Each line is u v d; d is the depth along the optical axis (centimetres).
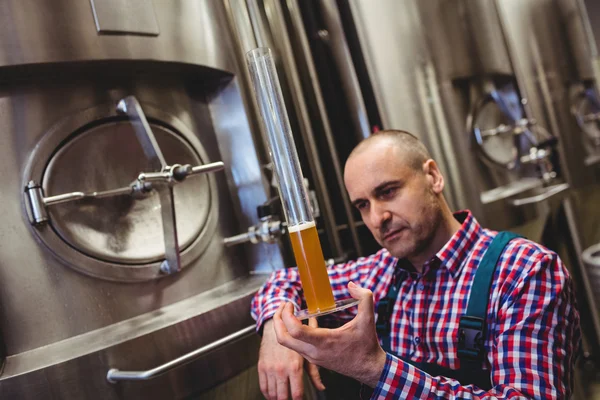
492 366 105
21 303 115
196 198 147
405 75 193
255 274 161
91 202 126
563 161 269
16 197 117
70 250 121
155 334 115
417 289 127
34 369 101
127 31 126
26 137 120
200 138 154
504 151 226
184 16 140
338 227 189
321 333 83
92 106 130
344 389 162
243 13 164
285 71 177
